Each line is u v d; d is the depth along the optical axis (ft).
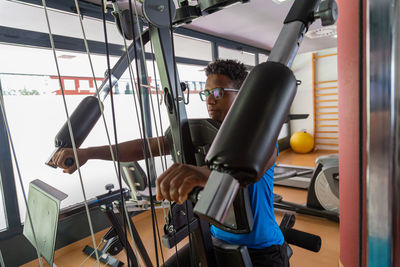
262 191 3.32
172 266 3.45
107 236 7.39
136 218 10.40
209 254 2.77
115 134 1.23
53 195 2.86
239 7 11.00
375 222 1.13
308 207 10.26
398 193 1.08
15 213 7.91
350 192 6.19
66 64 8.83
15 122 7.88
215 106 3.15
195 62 13.37
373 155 1.09
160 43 1.75
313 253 7.84
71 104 8.98
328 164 9.84
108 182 10.07
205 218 0.81
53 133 8.64
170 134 2.31
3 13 7.64
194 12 1.83
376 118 1.06
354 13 5.77
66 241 8.81
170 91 1.84
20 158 8.04
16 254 7.94
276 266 3.42
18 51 7.85
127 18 1.82
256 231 3.32
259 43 17.15
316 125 21.44
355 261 6.14
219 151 0.79
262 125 0.82
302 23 1.08
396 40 0.99
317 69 20.77
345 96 6.23
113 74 2.10
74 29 9.05
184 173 1.13
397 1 0.97
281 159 19.02
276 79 0.91
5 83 7.65
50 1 7.75
